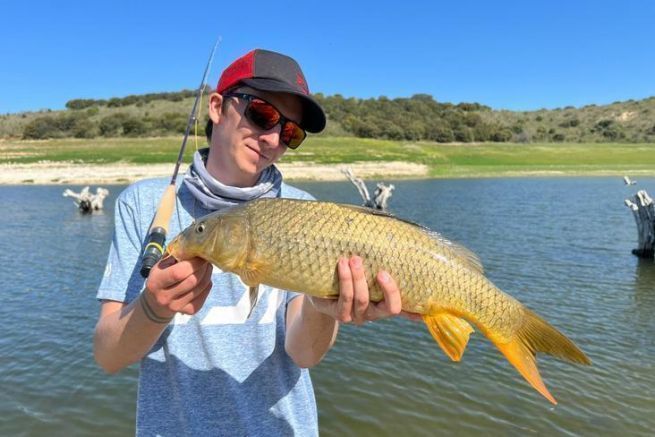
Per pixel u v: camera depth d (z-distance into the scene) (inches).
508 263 624.1
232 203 109.8
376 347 363.9
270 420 102.2
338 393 297.4
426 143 3754.9
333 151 2928.2
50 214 1055.6
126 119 3909.9
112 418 268.8
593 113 5516.7
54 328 387.2
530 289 510.9
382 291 98.1
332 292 98.5
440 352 355.9
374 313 99.2
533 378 111.7
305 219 100.3
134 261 103.1
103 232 827.4
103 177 1925.4
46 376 310.8
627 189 1694.1
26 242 735.1
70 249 684.1
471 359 344.8
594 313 437.7
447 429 263.6
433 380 314.5
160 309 83.4
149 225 107.5
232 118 105.7
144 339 88.0
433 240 109.0
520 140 4532.5
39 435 252.2
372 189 1707.7
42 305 441.1
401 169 2461.9
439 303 108.1
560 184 1927.9
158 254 94.0
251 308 99.8
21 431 254.7
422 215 1056.8
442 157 3009.4
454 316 110.0
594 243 755.4
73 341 362.9
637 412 280.2
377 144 3378.4
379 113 4781.0
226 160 108.5
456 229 877.8
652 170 2581.2
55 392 292.4
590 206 1219.9
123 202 109.6
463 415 276.1
